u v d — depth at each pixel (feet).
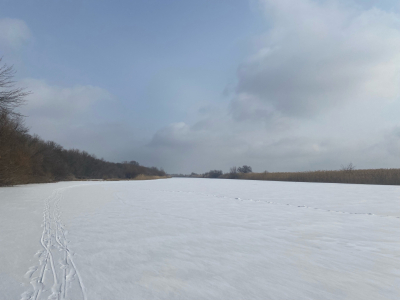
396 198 50.80
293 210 35.14
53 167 133.39
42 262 13.73
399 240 19.86
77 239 18.66
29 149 100.58
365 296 10.71
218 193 63.31
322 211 34.32
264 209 35.91
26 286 10.78
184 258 15.05
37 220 25.13
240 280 12.10
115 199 46.73
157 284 11.41
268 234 21.38
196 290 10.93
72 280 11.54
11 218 25.99
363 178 116.78
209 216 29.86
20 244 16.92
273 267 13.88
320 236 20.90
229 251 16.61
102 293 10.35
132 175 252.62
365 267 14.10
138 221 26.04
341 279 12.44
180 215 30.27
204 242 18.63
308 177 144.05
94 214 29.78
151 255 15.47
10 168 73.26
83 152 200.85
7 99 51.29
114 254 15.46
